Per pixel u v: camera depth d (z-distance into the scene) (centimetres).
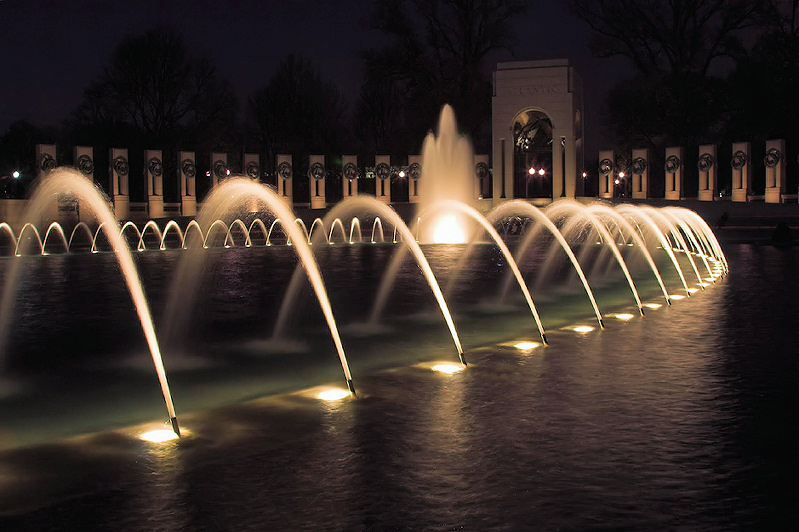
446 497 525
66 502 526
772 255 2938
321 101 7812
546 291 1795
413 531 471
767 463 589
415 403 782
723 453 614
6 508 517
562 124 5469
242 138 7794
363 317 1392
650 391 823
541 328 1175
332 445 645
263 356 1048
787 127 6278
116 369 974
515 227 4544
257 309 1503
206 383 890
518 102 5550
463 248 3547
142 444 659
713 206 5081
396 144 7200
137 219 5194
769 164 5159
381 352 1067
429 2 6606
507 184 5603
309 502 519
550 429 683
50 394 848
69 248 3644
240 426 708
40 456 629
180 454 628
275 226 5378
